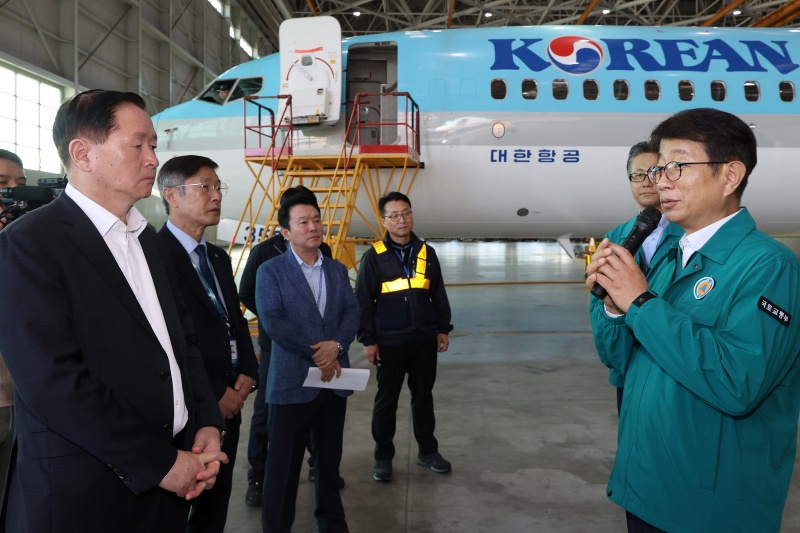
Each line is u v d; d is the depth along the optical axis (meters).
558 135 7.56
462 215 8.09
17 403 1.59
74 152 1.64
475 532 2.90
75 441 1.47
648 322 1.50
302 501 3.30
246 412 4.88
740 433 1.52
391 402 3.52
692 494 1.53
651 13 24.84
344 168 7.11
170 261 1.99
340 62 7.33
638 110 7.57
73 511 1.54
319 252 2.95
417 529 2.94
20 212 2.23
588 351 6.84
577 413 4.66
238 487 3.50
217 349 2.50
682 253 1.72
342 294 2.89
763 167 7.66
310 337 2.67
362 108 8.29
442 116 7.60
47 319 1.47
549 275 15.71
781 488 1.56
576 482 3.44
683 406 1.55
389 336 3.52
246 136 8.01
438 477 3.54
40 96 14.11
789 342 1.44
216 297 2.64
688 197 1.58
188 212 2.55
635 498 1.62
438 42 7.86
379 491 3.37
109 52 16.42
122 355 1.61
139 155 1.67
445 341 3.83
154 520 1.71
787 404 1.59
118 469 1.51
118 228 1.71
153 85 18.59
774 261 1.46
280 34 7.38
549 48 7.77
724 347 1.42
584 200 7.87
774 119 7.57
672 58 7.72
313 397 2.70
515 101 7.60
